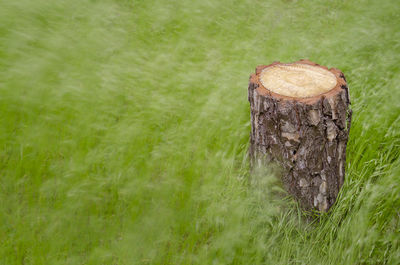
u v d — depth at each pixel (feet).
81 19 14.53
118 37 13.91
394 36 14.07
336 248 6.66
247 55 13.01
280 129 6.72
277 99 6.51
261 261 6.83
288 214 7.34
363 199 7.39
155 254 6.56
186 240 7.07
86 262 6.46
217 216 7.23
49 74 10.65
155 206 7.54
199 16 16.94
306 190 7.10
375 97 9.96
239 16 18.06
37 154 8.52
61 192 7.46
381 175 8.16
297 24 17.29
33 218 7.00
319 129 6.56
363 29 14.21
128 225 7.12
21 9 13.44
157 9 17.06
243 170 8.80
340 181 7.48
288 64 8.09
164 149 8.88
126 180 8.20
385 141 9.00
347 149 8.89
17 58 10.82
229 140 9.52
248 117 10.14
